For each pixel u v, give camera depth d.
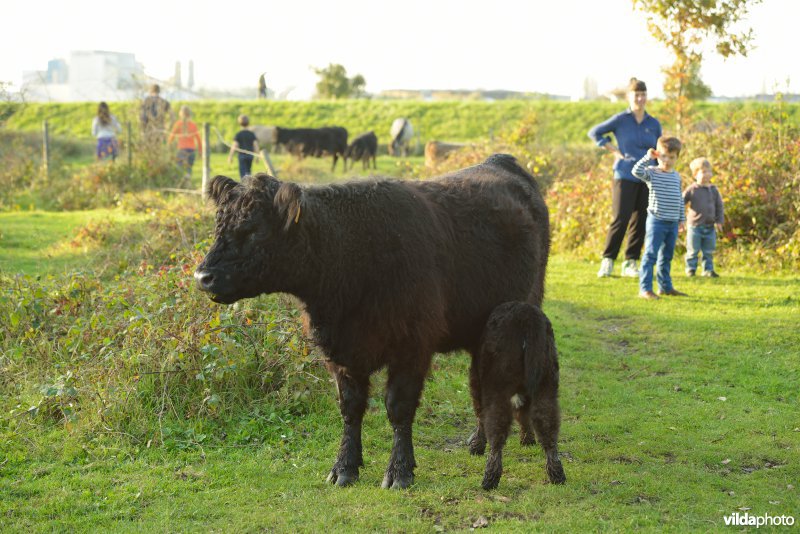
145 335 7.29
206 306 7.59
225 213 5.11
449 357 8.30
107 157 22.75
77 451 6.02
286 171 23.94
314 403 6.88
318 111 41.22
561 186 15.88
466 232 6.01
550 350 5.43
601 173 15.38
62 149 30.34
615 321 9.96
